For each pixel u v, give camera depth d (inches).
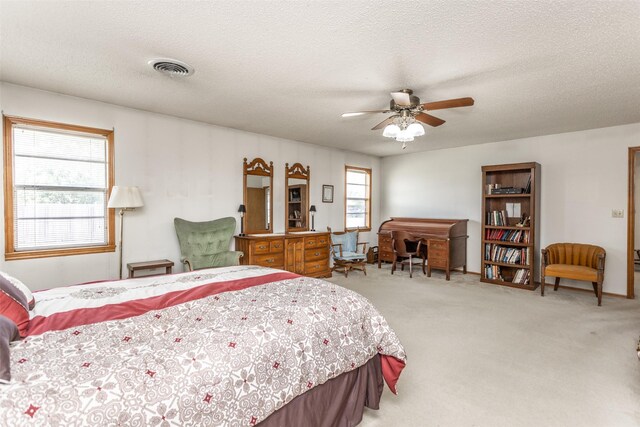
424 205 258.5
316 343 62.5
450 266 211.6
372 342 74.4
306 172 226.1
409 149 249.6
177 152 163.6
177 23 79.4
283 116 159.5
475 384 86.4
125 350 48.6
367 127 180.7
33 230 126.6
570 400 79.0
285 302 70.4
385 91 124.2
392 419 72.3
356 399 70.3
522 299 166.4
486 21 77.8
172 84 118.9
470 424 70.3
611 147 175.6
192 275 93.9
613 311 147.6
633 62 98.5
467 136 201.3
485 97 129.6
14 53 95.2
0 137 117.8
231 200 185.8
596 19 76.4
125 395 40.6
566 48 90.4
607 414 73.5
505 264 197.3
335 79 113.3
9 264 120.6
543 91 123.0
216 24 79.8
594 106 140.8
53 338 51.1
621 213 173.0
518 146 208.7
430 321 133.8
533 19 76.7
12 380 39.3
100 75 111.2
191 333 55.1
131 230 149.6
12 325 49.5
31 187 125.6
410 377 90.0
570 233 189.2
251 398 50.8
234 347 52.6
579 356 102.7
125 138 146.3
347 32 83.2
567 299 166.9
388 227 247.0
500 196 201.3
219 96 131.3
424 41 87.3
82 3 71.4
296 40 87.3
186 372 46.2
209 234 165.8
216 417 46.5
